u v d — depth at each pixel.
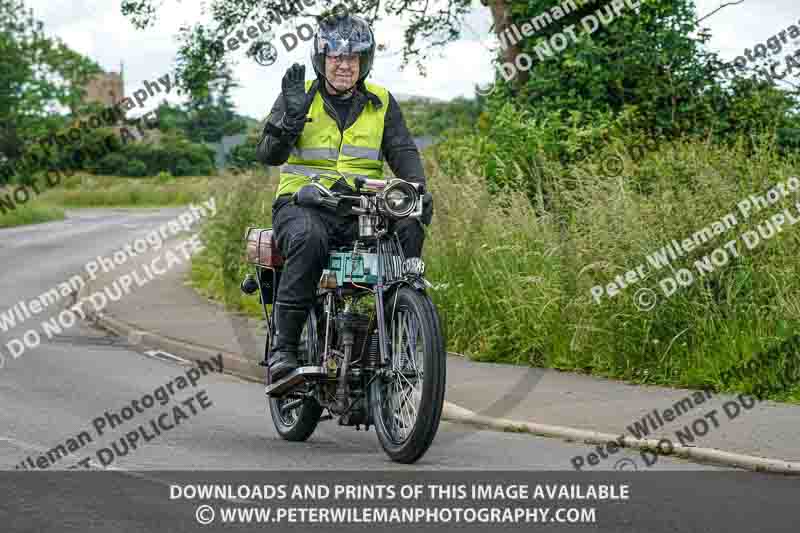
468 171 13.34
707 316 10.23
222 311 16.42
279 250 7.55
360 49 7.31
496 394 9.62
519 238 12.40
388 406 7.19
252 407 9.60
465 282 12.36
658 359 10.25
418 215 6.90
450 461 7.20
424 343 6.69
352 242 7.24
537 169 13.45
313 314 7.35
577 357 10.95
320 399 7.30
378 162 7.58
